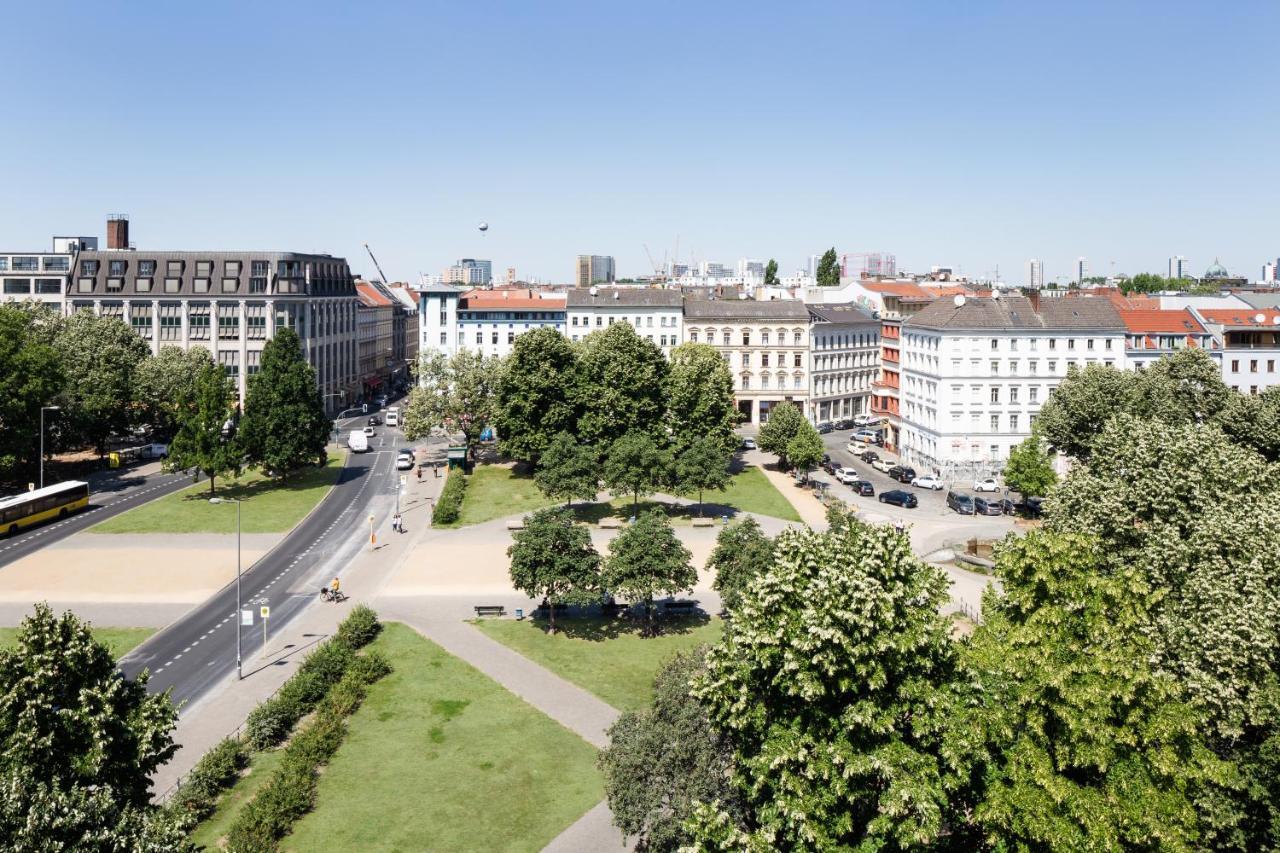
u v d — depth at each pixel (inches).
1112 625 1600.6
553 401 5044.3
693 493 4854.8
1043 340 5231.3
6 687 1423.5
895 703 1433.3
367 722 2289.6
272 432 4857.3
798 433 5093.5
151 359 5949.8
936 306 5679.1
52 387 4581.7
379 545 3919.8
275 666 2637.8
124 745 1473.9
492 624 2979.8
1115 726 1507.1
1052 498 2694.4
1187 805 1459.2
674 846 1562.5
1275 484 2502.5
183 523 4215.1
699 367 5280.5
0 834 1149.7
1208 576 1942.7
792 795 1405.0
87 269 6983.3
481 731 2249.0
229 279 7007.9
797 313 7224.4
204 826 1827.0
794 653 1424.7
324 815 1876.2
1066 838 1395.2
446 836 1812.3
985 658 1631.4
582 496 4106.8
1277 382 5295.3
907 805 1374.3
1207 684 1676.9
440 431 6402.6
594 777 2043.6
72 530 4069.9
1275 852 1422.2
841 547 1525.6
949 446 5280.5
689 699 1736.0
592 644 2810.0
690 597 3257.9
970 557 3663.9
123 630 2898.6
